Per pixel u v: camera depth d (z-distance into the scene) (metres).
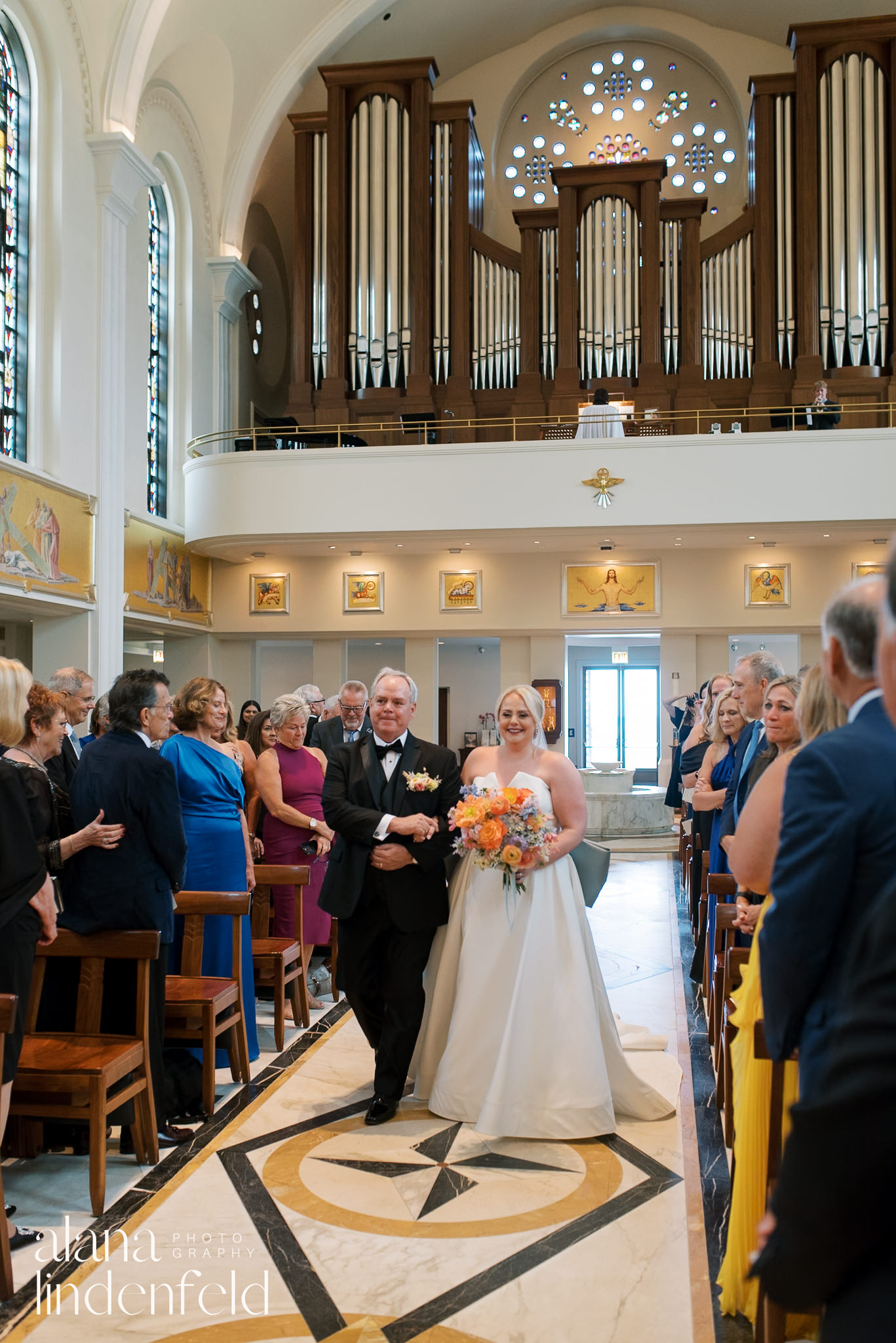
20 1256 3.07
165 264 16.09
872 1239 0.92
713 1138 4.00
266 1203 3.42
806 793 1.86
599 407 14.91
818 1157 0.94
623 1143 3.95
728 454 14.26
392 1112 4.20
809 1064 1.82
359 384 17.14
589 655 22.02
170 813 3.92
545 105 20.41
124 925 3.86
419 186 16.92
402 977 4.21
